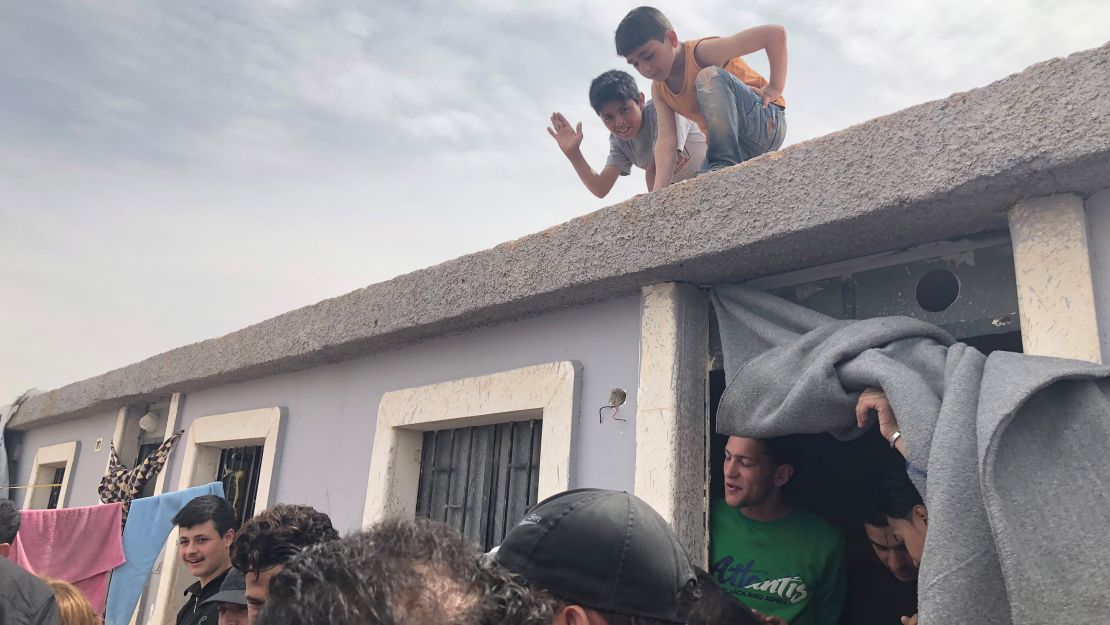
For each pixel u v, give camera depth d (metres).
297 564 0.89
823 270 2.66
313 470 4.46
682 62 3.36
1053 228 2.06
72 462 7.09
